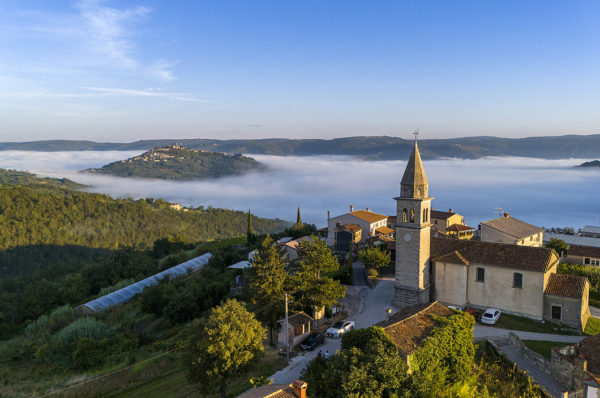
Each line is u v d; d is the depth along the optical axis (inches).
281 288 2095.2
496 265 2224.4
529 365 1669.5
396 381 1156.5
